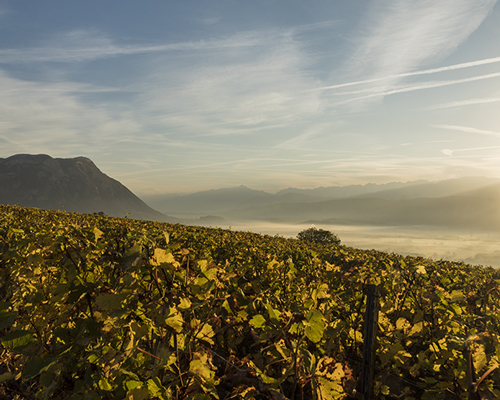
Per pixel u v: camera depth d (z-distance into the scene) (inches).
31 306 110.3
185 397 76.4
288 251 346.9
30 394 95.3
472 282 281.4
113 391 75.1
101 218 590.9
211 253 295.0
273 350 107.6
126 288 71.5
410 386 141.4
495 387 98.3
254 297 111.1
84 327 75.8
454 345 117.1
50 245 106.7
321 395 83.0
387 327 153.4
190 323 89.4
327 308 138.0
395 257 475.5
